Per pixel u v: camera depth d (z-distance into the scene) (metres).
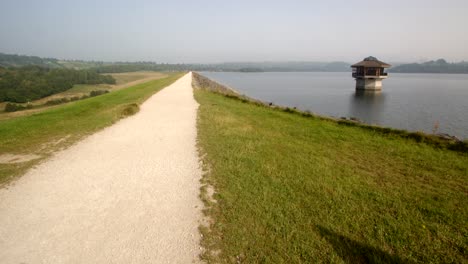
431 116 29.84
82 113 14.59
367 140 10.48
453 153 9.10
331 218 4.89
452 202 5.58
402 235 4.48
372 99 45.62
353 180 6.53
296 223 4.73
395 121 27.47
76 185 6.14
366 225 4.73
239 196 5.61
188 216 4.94
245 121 13.40
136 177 6.59
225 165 7.26
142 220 4.82
